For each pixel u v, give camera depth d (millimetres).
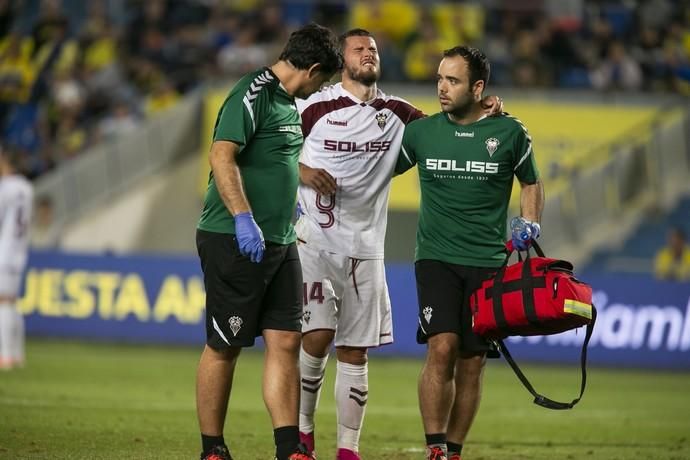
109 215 66625
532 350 55250
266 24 72250
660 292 55094
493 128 22594
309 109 23312
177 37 72875
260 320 20312
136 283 56594
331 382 44469
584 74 70812
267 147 19938
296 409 19953
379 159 23344
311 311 23031
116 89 71438
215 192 20031
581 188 64562
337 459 23078
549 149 64750
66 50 73438
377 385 43750
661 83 71875
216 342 20016
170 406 34594
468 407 22984
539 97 65812
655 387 46906
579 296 21172
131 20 74438
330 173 23250
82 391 37750
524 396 41938
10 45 73938
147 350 53469
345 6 73562
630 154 65500
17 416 30328
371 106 23281
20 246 44594
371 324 23297
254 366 49031
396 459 25188
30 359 47812
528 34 71500
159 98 70812
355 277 23250
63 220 66250
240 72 69750
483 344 22547
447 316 22234
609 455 26938
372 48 23312
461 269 22547
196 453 24953
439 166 22609
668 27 75000
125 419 30875
